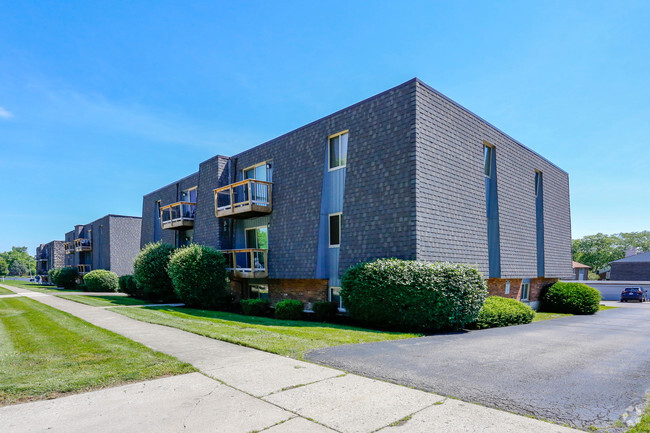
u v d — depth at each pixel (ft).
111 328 29.73
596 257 200.44
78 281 127.34
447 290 30.14
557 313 53.93
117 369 17.13
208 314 41.50
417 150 34.06
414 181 33.60
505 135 49.21
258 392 13.84
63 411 12.29
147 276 60.08
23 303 56.95
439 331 30.60
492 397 13.10
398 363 17.89
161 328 29.53
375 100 38.45
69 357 19.81
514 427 10.56
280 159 49.88
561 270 61.16
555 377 15.81
